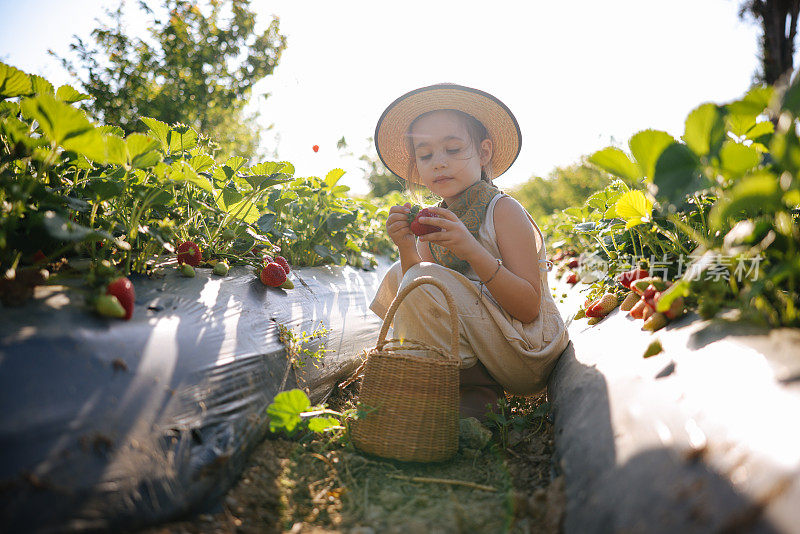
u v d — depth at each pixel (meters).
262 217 3.87
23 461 1.13
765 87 1.53
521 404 2.64
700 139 1.51
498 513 1.55
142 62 9.70
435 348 1.99
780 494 0.86
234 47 10.57
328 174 4.29
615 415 1.45
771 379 1.14
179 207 2.93
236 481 1.64
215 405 1.66
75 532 1.13
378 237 6.05
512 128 2.77
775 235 1.51
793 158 1.23
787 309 1.43
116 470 1.25
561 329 2.55
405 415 1.89
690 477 1.03
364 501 1.62
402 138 2.96
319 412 1.88
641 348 1.83
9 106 2.30
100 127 2.56
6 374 1.22
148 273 2.30
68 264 2.05
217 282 2.50
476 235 2.51
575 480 1.40
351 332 3.09
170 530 1.31
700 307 1.69
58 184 2.32
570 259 5.00
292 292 2.97
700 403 1.23
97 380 1.37
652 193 1.62
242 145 11.54
